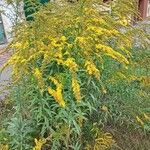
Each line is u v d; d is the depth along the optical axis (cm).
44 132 142
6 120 162
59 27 137
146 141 167
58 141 140
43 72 138
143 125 165
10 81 162
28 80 141
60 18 139
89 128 154
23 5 152
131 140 165
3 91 165
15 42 137
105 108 152
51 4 149
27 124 146
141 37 163
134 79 161
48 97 139
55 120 140
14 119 147
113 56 137
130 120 166
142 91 171
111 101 160
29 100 142
